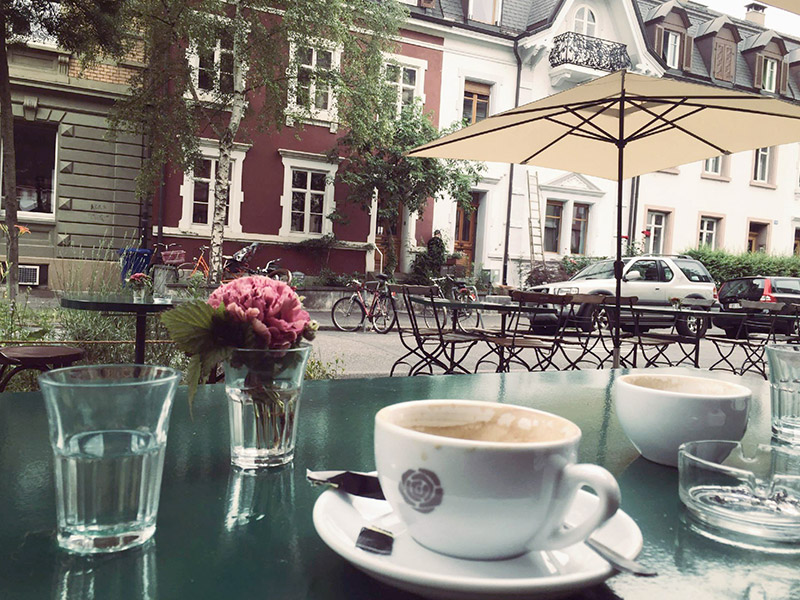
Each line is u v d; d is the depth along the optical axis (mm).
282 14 12047
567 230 19344
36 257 13695
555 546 537
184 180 14773
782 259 20328
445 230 17672
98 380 618
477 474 512
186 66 12031
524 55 18312
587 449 1062
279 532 654
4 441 917
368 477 685
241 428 862
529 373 1828
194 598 505
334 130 16203
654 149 4066
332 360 7492
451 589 461
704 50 22156
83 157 13938
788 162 22750
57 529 626
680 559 633
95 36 8852
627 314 10656
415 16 16766
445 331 6211
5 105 7645
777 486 781
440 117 17484
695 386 1045
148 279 5801
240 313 842
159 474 616
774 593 563
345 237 16531
